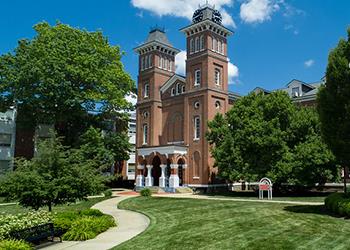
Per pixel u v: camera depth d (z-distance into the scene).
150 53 55.12
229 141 36.53
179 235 13.62
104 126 48.06
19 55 40.47
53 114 42.16
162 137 52.50
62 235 14.08
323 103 18.83
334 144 18.50
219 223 16.14
